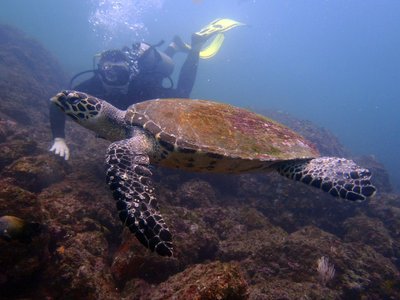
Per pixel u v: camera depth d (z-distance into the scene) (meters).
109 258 0.89
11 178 0.99
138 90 1.60
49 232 0.75
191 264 0.92
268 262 1.00
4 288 0.64
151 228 0.59
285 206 1.46
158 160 0.87
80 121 0.96
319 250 1.04
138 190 0.66
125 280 0.80
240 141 0.83
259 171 0.93
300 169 0.89
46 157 1.13
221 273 0.56
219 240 1.08
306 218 1.45
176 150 0.79
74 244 0.77
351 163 0.90
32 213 0.72
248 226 1.22
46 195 0.97
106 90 1.50
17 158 1.17
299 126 3.19
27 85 2.77
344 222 1.49
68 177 1.17
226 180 1.53
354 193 0.80
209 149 0.79
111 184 0.66
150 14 17.41
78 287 0.67
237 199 1.49
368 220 1.45
